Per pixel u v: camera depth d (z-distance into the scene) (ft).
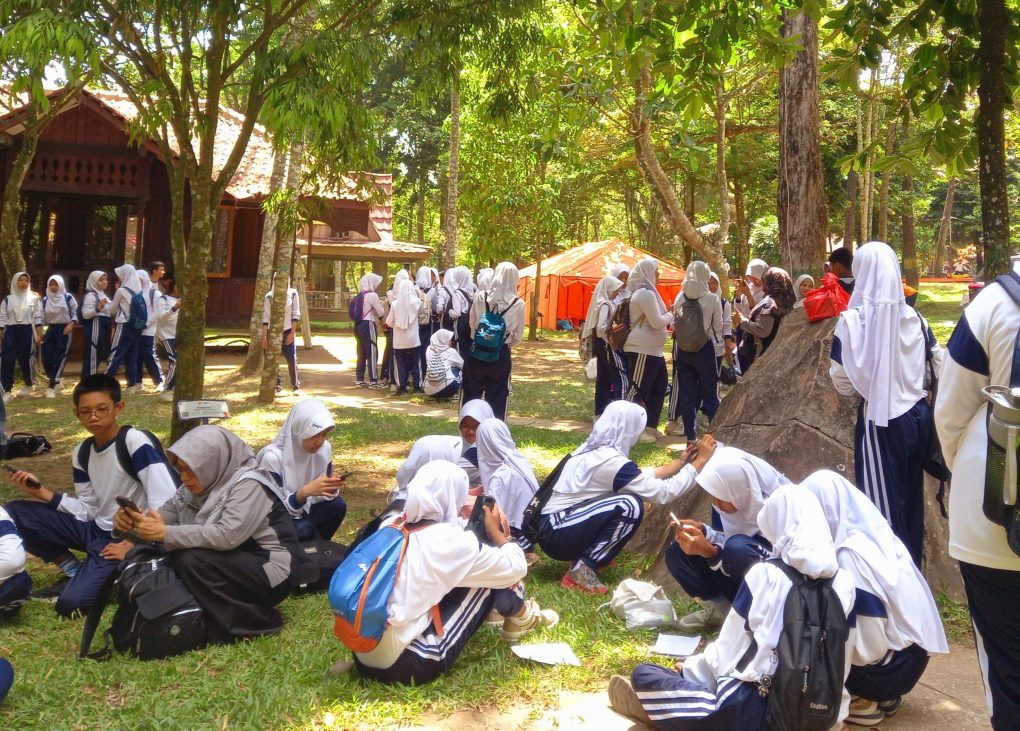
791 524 11.86
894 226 128.77
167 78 24.13
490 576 13.76
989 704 9.65
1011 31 19.43
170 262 62.28
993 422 8.61
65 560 17.98
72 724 12.34
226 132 70.03
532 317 83.51
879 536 12.25
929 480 17.78
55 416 36.94
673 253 135.85
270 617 15.72
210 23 24.64
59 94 55.67
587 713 12.89
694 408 33.06
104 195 59.21
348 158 28.76
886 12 20.86
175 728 12.18
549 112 43.32
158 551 15.25
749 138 87.35
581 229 141.38
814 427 18.35
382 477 28.35
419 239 151.84
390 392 46.09
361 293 48.29
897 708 12.68
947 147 21.61
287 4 26.86
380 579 12.98
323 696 13.14
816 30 30.37
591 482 18.12
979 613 9.48
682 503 19.67
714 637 15.42
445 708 12.87
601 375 34.68
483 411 21.61
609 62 33.86
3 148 57.16
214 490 15.47
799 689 10.87
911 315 15.52
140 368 45.44
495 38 30.19
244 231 67.26
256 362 51.90
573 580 18.02
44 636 15.51
